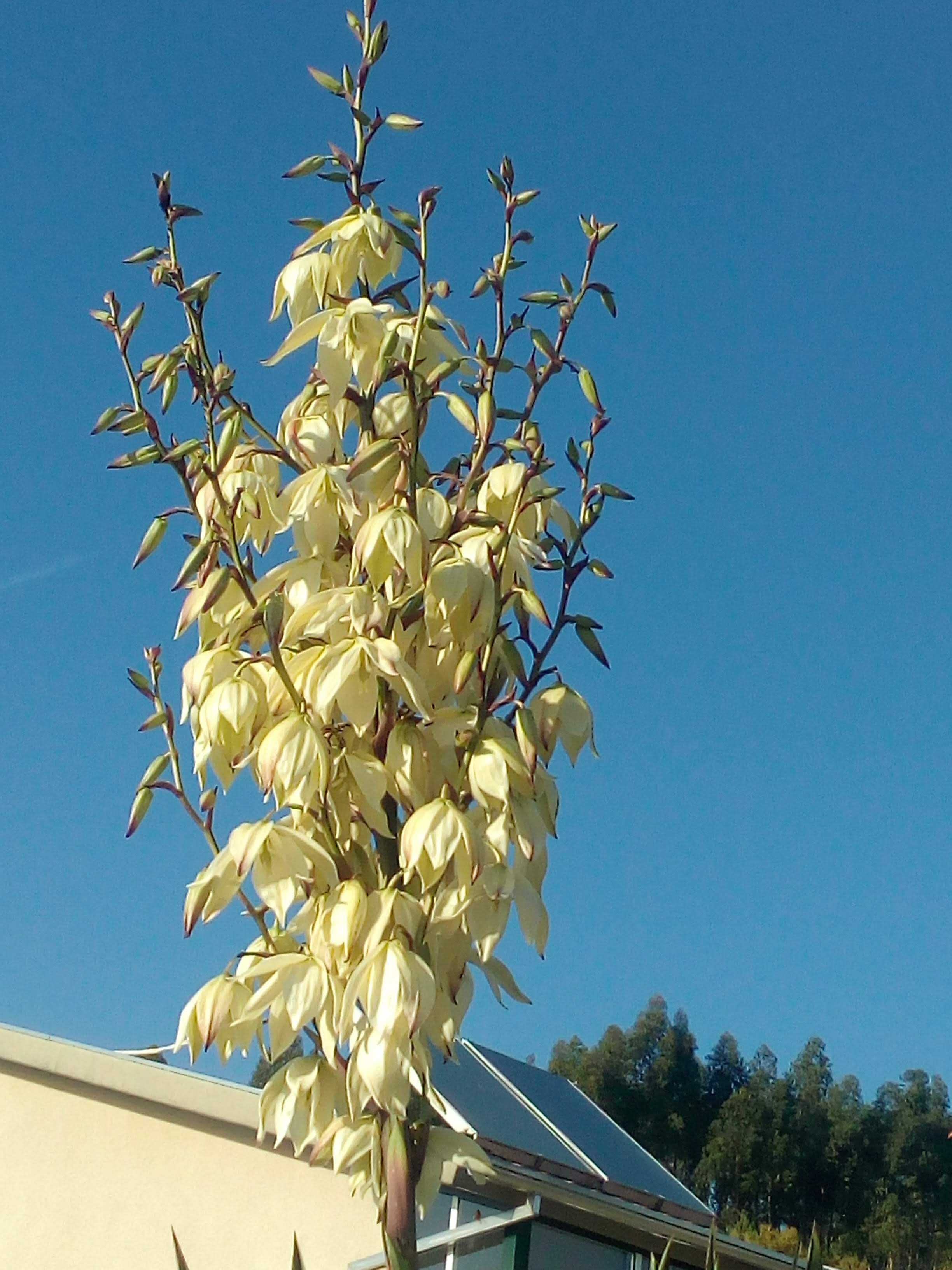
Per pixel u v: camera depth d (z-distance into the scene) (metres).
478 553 1.29
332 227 1.41
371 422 1.36
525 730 1.25
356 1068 1.21
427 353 1.39
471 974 1.27
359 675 1.25
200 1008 1.27
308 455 1.34
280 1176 3.16
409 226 1.38
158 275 1.35
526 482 1.30
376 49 1.44
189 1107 3.27
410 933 1.21
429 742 1.26
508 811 1.25
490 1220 2.50
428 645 1.29
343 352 1.37
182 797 1.34
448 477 1.37
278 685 1.28
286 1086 1.28
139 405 1.35
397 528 1.27
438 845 1.20
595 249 1.38
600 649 1.31
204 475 1.35
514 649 1.28
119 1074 3.36
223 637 1.33
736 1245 3.03
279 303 1.42
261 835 1.23
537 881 1.28
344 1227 3.05
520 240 1.37
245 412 1.36
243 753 1.28
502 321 1.36
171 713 1.36
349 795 1.26
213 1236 3.18
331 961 1.22
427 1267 2.68
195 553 1.31
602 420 1.35
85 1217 3.34
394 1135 1.18
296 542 1.32
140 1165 3.33
